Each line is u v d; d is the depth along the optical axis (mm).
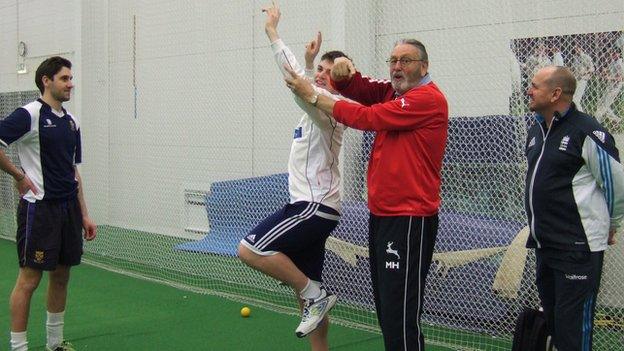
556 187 3648
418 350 3568
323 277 6125
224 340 5254
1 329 5500
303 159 3957
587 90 5488
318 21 8031
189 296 6633
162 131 10133
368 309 5910
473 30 6336
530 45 5918
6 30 12586
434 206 3584
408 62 3541
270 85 8734
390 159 3545
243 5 9016
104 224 10852
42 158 4477
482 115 6105
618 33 5355
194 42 9695
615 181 3553
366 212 5930
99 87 10875
